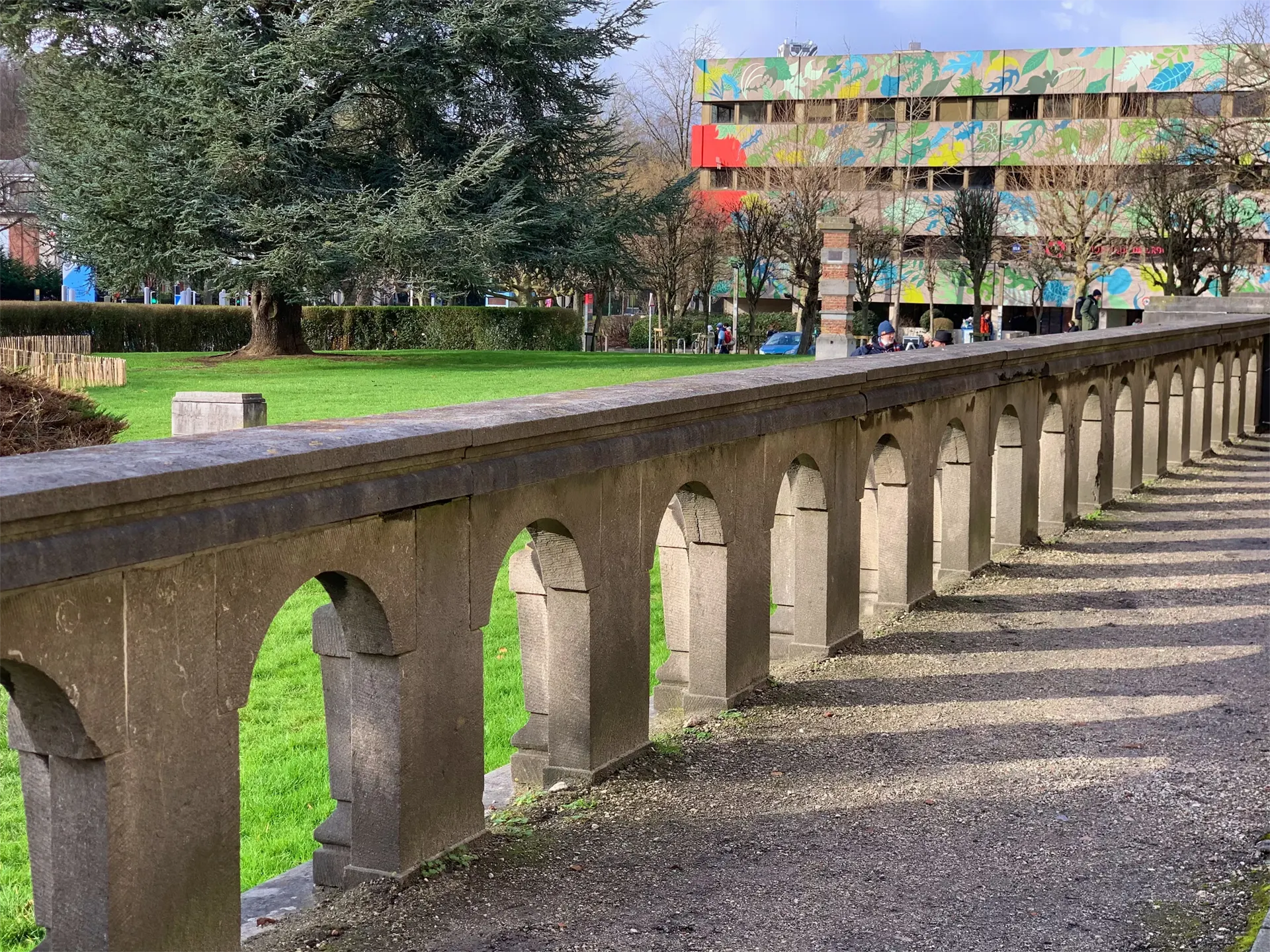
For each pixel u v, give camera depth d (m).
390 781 3.89
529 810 4.63
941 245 60.00
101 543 2.77
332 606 4.21
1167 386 14.08
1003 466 9.80
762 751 5.34
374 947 3.55
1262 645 7.08
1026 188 63.31
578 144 36.50
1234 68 41.56
